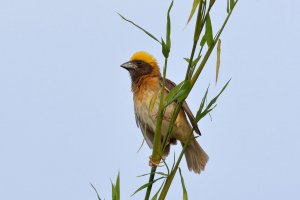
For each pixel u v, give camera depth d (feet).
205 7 22.58
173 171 23.25
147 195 23.30
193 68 23.31
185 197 23.61
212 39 23.08
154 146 23.71
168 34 23.44
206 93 23.62
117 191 25.35
